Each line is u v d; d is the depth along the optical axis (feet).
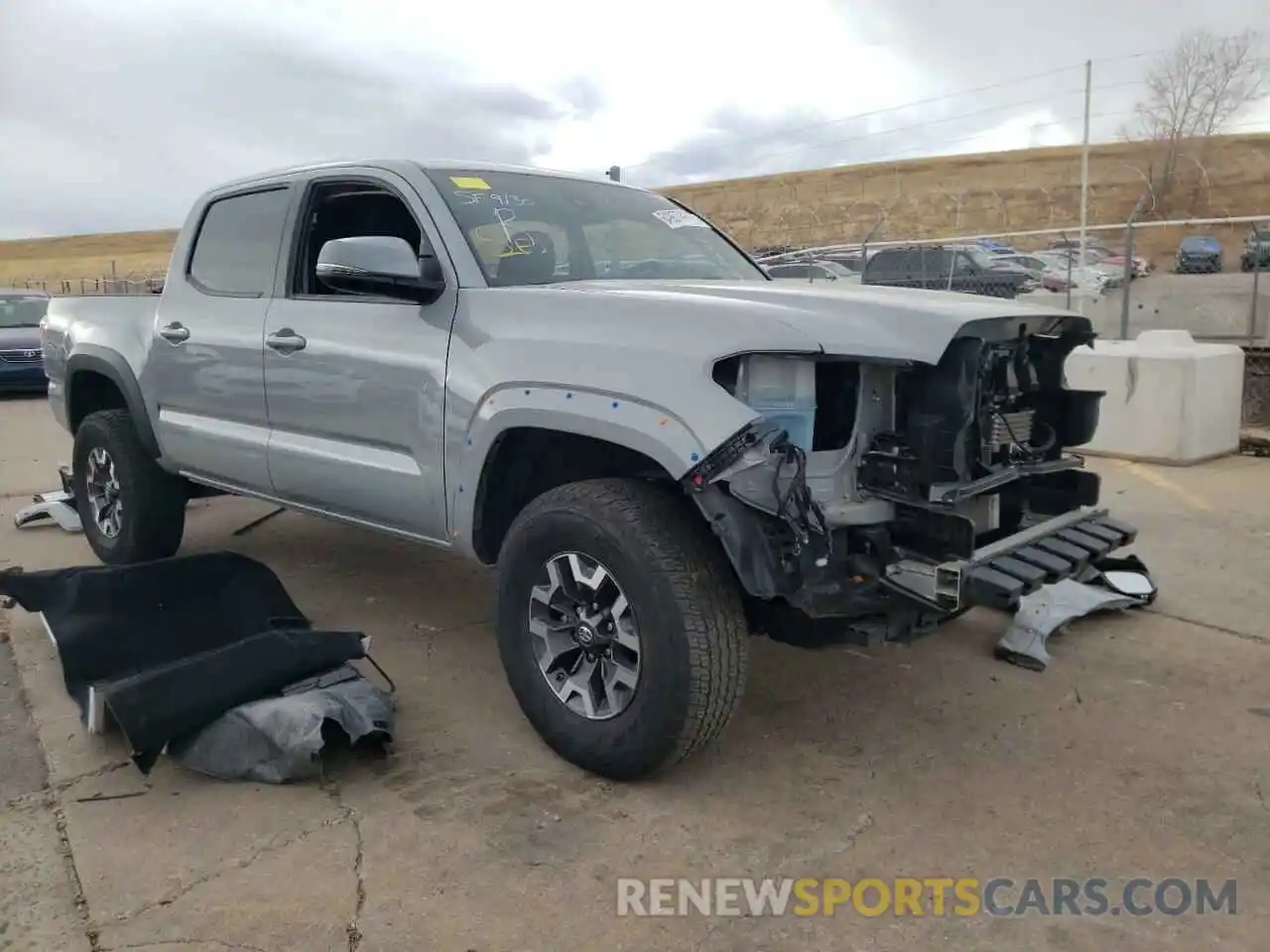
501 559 10.98
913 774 10.71
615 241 13.71
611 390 9.73
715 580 9.63
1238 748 11.30
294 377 13.47
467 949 7.91
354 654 11.71
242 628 13.25
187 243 16.43
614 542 9.71
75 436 18.49
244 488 15.06
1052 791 10.36
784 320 9.57
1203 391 26.63
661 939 8.05
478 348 11.14
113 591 13.17
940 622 10.51
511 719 12.07
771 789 10.38
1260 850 9.31
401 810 9.95
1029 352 11.34
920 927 8.23
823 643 9.86
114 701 10.27
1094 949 7.98
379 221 13.78
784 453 9.12
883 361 9.49
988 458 10.19
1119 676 13.32
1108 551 11.47
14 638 14.65
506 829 9.61
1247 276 41.63
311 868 8.96
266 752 10.43
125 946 7.88
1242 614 15.57
